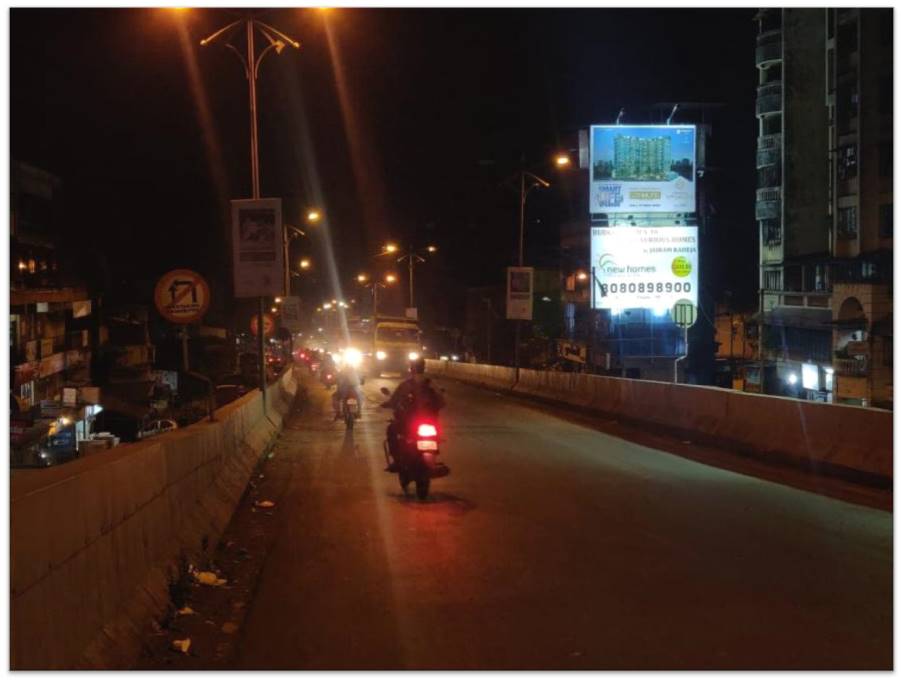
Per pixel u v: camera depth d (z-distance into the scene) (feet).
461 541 30.81
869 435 43.42
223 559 29.45
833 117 161.27
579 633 20.61
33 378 122.31
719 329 213.87
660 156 136.15
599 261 134.41
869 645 19.65
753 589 24.23
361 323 200.95
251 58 72.95
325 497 41.24
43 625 14.85
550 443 63.05
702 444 60.44
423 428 39.99
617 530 32.30
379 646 19.95
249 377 143.64
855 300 142.00
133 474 21.72
